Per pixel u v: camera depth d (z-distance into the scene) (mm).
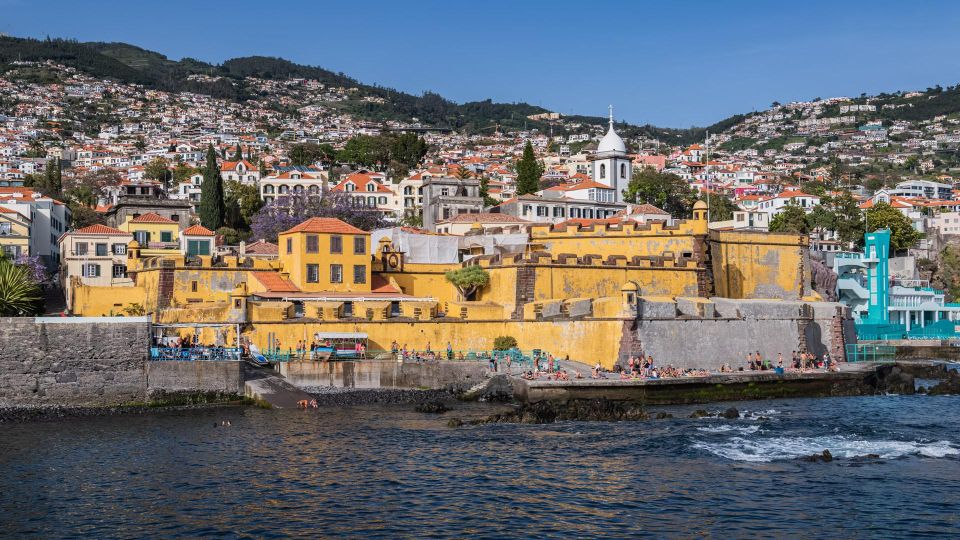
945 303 193250
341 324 94375
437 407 79062
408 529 46406
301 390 84000
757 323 102438
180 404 79625
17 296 84875
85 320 77312
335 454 61812
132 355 78438
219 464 58844
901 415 79125
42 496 51844
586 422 74500
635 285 92750
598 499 51531
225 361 81250
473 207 190125
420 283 113750
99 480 55062
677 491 53062
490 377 88688
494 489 53469
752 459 60594
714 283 118750
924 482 54719
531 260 105688
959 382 98125
